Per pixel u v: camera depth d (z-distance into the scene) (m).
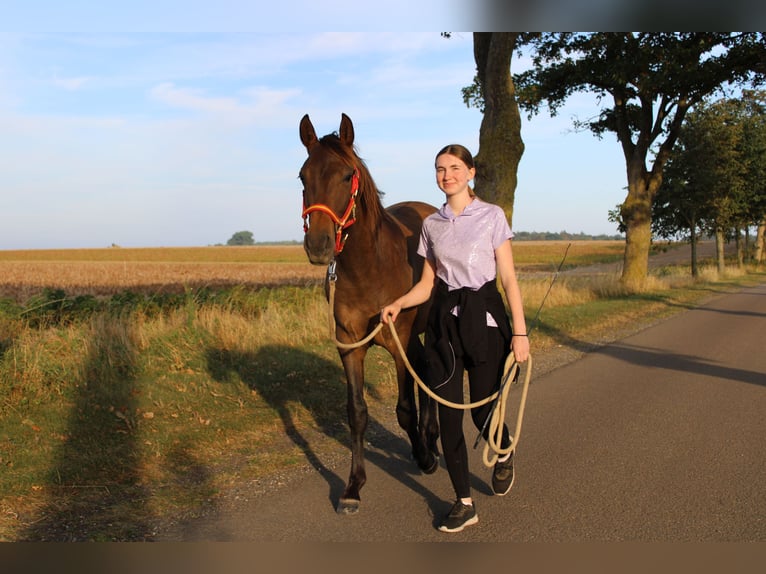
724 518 3.41
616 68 17.28
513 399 6.25
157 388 5.57
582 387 6.77
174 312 8.67
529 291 14.53
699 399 6.15
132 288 24.34
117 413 4.92
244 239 192.50
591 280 19.27
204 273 37.53
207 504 3.63
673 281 23.17
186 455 4.41
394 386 6.54
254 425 5.10
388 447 4.77
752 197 27.83
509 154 11.31
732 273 31.70
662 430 5.10
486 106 11.42
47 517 3.38
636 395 6.36
